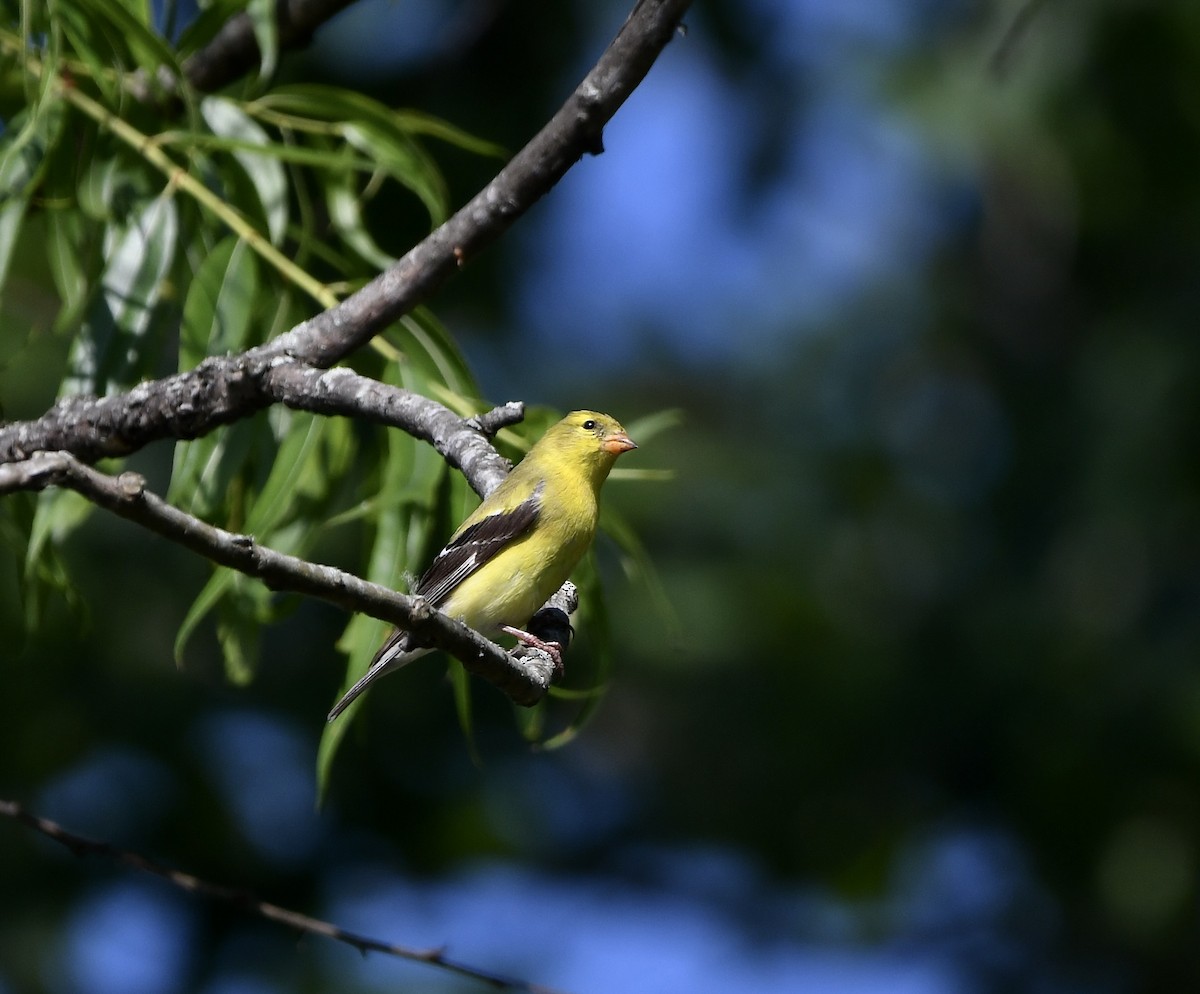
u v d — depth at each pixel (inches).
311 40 346.6
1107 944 595.8
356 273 307.4
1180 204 614.5
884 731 608.4
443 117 524.7
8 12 296.2
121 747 511.5
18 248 511.8
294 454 274.4
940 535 647.1
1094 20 568.7
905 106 590.2
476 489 239.9
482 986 537.0
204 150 297.0
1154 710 554.6
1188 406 577.0
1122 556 584.1
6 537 294.4
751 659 619.5
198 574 526.9
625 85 241.3
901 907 622.2
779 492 651.5
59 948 489.7
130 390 265.7
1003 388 672.4
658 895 619.2
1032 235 686.5
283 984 507.2
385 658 266.2
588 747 633.6
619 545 313.9
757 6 579.2
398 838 549.0
